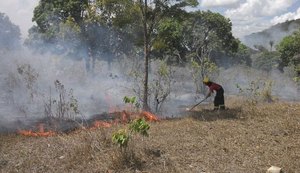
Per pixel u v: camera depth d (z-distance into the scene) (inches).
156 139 330.3
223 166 268.4
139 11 536.7
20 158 308.3
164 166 266.1
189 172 257.3
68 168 278.1
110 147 298.5
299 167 265.3
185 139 329.7
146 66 538.0
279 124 373.1
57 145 336.2
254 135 341.7
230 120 409.1
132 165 267.0
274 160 278.8
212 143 318.3
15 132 411.2
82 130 383.2
